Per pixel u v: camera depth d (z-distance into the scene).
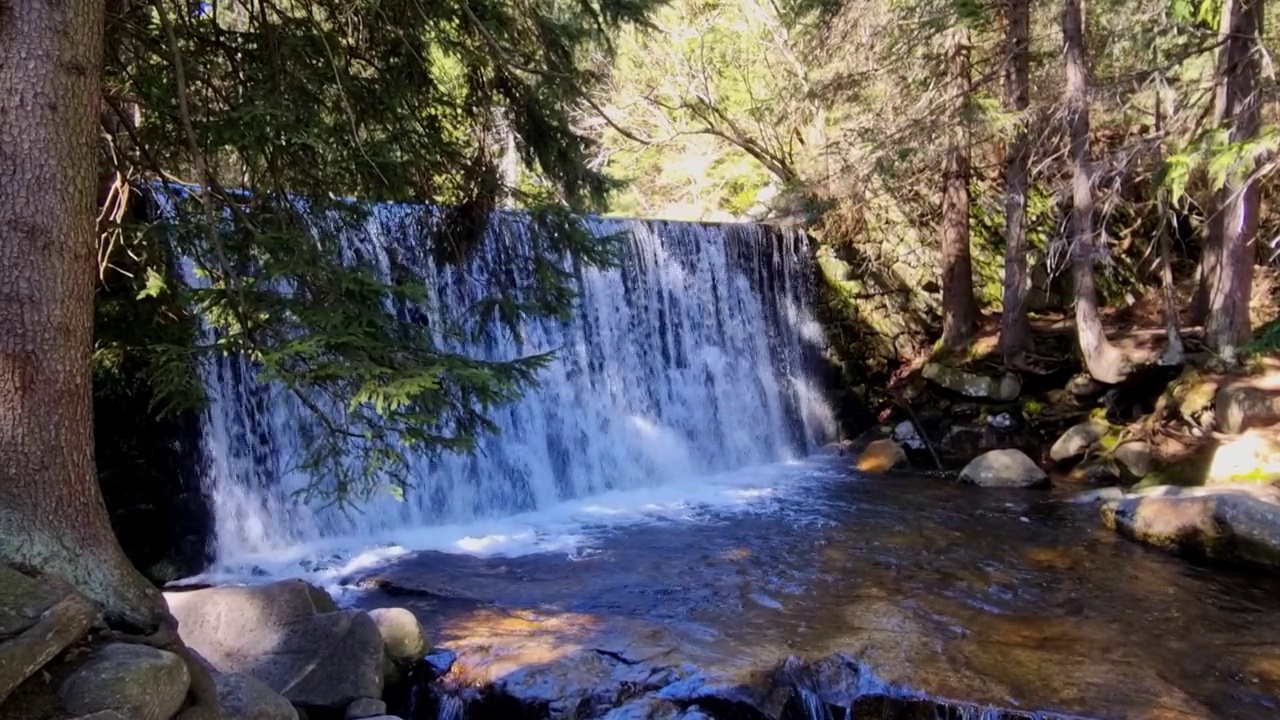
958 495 12.44
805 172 19.05
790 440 16.28
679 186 27.56
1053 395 14.68
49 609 3.46
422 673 6.34
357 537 10.19
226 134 5.56
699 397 14.94
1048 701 5.80
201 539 8.94
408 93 6.71
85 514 3.96
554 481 12.41
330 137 6.23
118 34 5.83
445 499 11.05
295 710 4.87
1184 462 11.54
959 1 12.93
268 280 5.68
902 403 16.16
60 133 4.00
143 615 3.95
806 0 15.38
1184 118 12.62
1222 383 12.28
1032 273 17.77
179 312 6.70
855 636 7.00
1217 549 8.96
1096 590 8.21
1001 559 9.30
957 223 15.97
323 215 6.58
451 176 7.35
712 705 5.82
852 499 12.38
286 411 9.82
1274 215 16.08
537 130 7.41
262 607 6.20
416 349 5.60
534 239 7.61
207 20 6.32
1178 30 12.16
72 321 4.01
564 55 7.29
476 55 6.79
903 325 17.30
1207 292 14.89
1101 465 12.73
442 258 7.75
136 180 7.04
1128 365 13.31
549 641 6.74
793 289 17.05
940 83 14.84
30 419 3.82
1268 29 13.84
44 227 3.92
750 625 7.32
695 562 9.33
